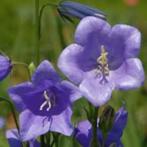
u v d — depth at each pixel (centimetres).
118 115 45
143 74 42
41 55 71
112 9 99
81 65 43
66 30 72
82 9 44
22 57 73
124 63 43
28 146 45
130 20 85
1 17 94
